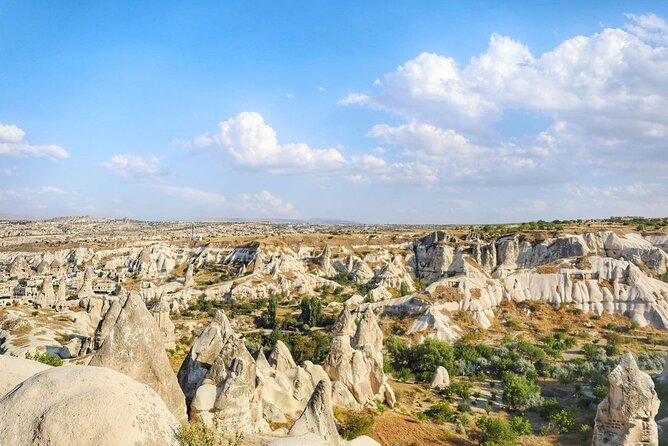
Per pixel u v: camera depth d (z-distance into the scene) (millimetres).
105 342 27500
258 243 187625
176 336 92125
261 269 156000
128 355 27484
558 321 104812
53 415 13133
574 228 153125
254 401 34188
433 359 76875
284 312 125125
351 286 157000
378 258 180875
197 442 15641
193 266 181375
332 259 181500
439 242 170875
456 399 66188
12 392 14438
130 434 13562
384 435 46812
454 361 79500
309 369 50281
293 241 197500
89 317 86312
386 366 76000
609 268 116562
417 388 69688
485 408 62875
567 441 50562
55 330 72875
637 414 28062
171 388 28500
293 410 42188
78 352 58438
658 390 57125
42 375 14727
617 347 86875
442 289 109250
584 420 56250
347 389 52906
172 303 122562
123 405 14016
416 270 173000
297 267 163625
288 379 46500
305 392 46219
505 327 102938
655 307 106375
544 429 53031
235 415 30156
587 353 84500
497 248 152750
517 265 146750
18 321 73500
